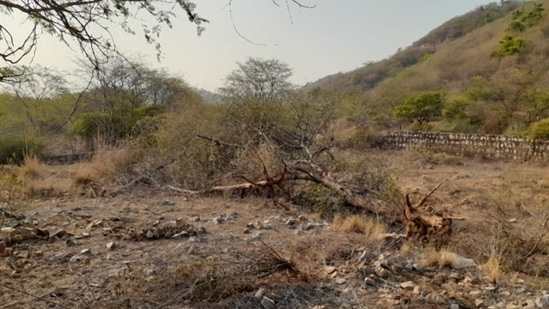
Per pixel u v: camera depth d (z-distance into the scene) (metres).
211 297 3.24
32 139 14.44
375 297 3.35
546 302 3.26
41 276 3.65
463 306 3.23
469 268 4.05
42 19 2.56
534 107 18.39
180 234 5.00
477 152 16.08
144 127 11.06
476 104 20.59
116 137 14.60
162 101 17.56
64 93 13.29
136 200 7.36
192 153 8.81
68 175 9.87
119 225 5.46
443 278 3.79
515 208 6.61
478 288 3.59
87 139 15.28
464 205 7.12
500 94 19.81
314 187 7.12
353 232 5.23
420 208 5.57
